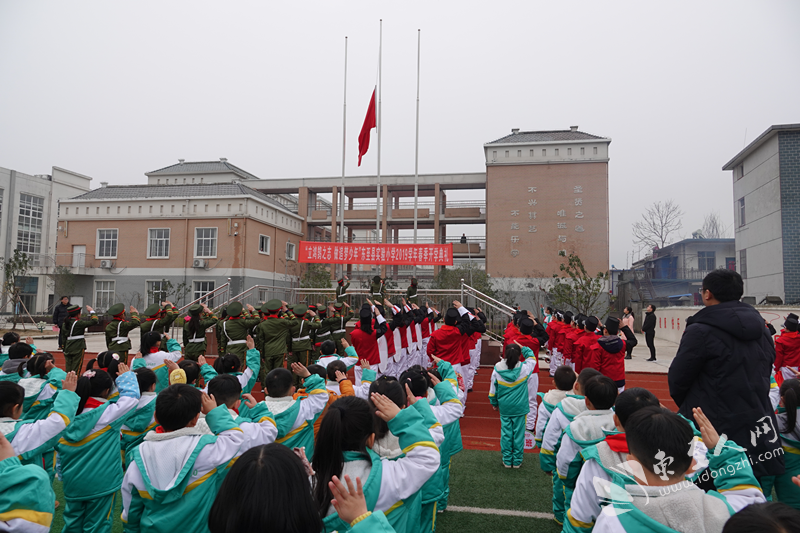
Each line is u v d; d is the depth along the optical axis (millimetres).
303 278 27047
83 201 28062
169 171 37062
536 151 29234
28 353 5449
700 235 41344
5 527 2006
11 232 37125
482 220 32219
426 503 3355
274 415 3676
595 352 6465
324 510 2023
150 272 27109
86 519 3314
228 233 26688
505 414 5660
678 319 18406
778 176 18469
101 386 3512
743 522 1271
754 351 2883
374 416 2492
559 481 3893
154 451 2518
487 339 12273
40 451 3115
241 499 1474
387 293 13656
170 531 2434
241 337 8992
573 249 28188
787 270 17969
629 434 1882
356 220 33156
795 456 3371
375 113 19250
